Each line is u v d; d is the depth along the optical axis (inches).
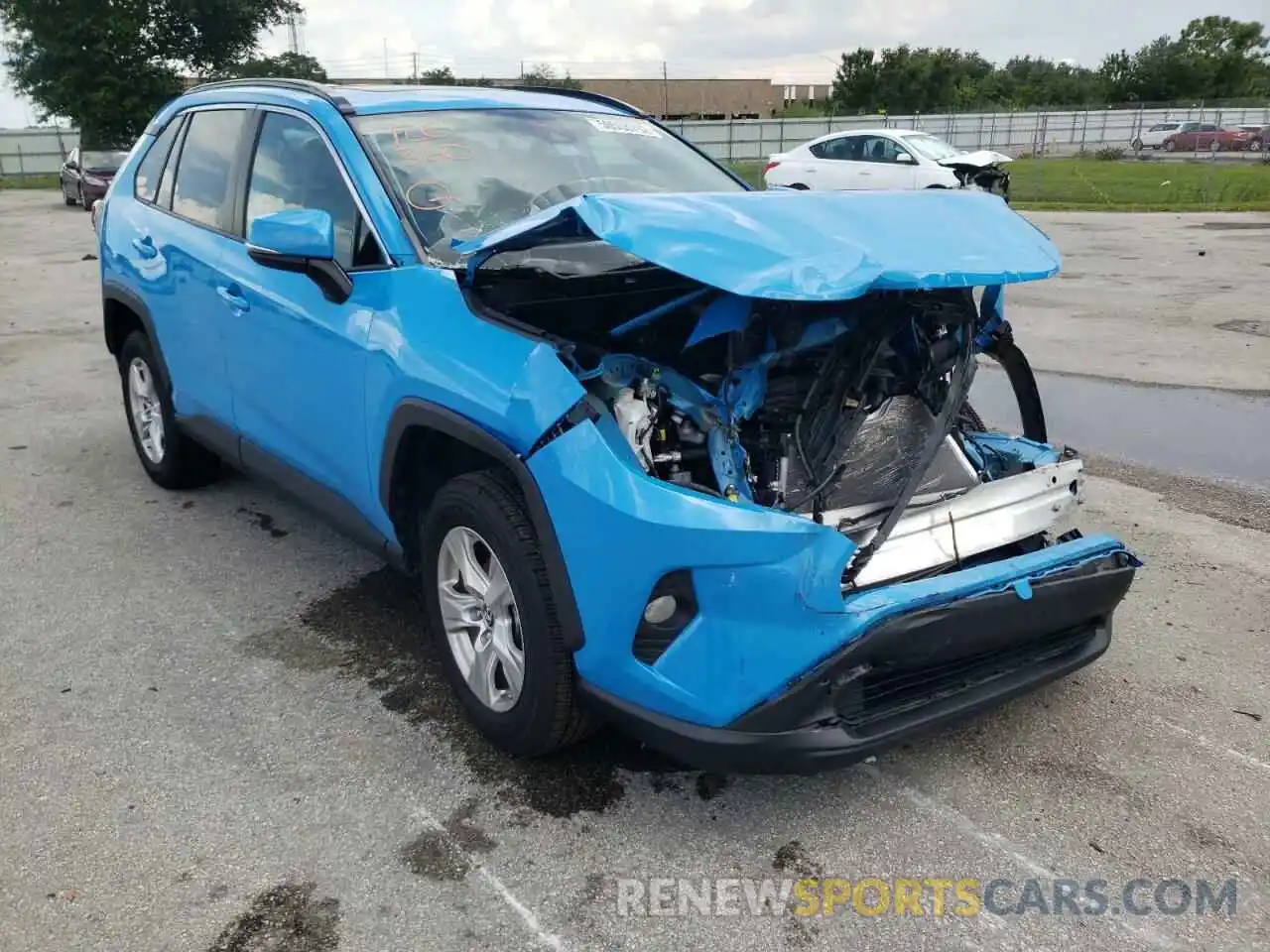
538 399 105.1
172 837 108.9
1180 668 143.1
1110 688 138.4
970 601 103.0
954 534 117.8
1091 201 839.7
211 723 130.1
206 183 176.7
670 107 3139.8
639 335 124.6
